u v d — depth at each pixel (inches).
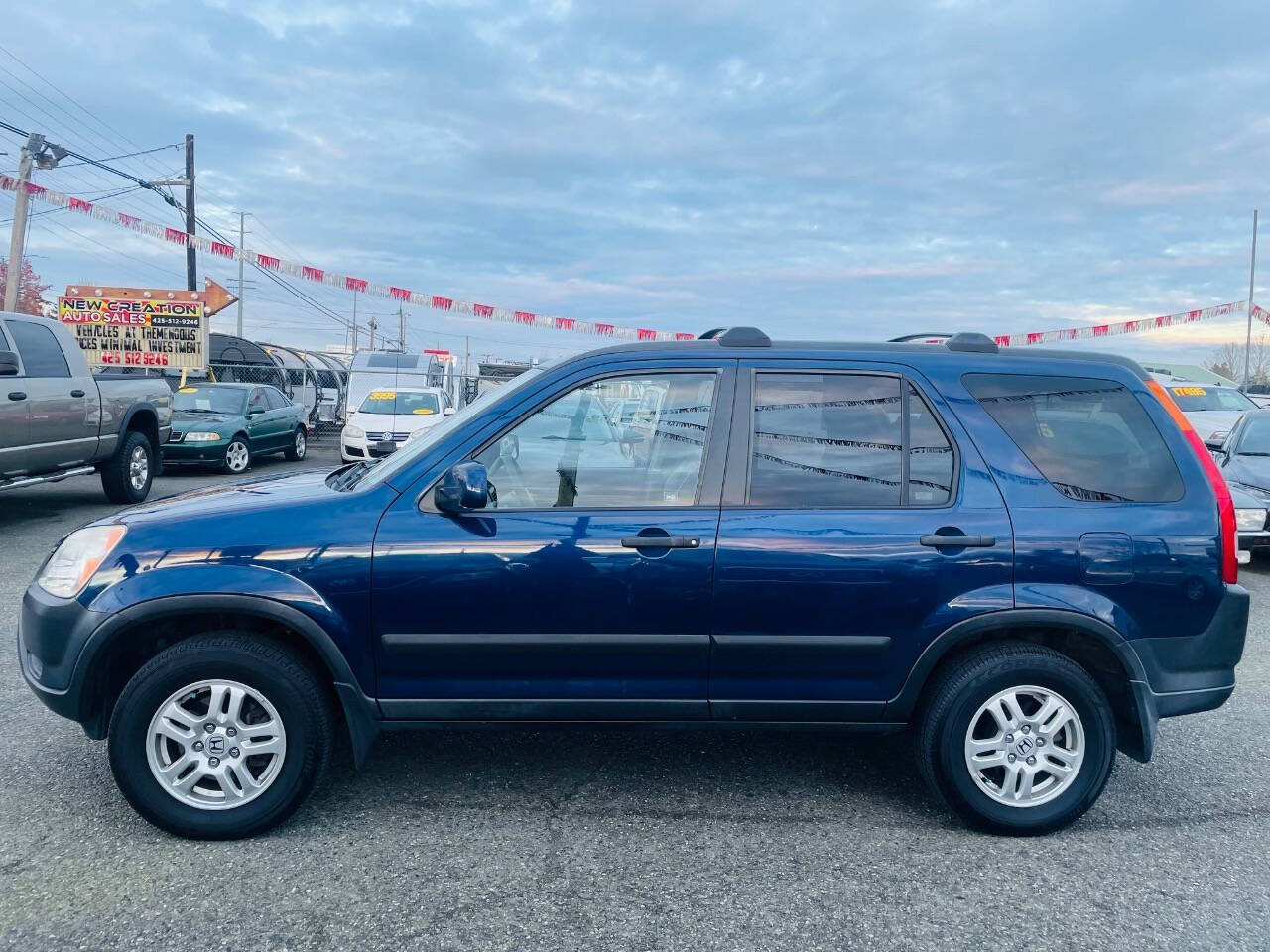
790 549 128.6
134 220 582.2
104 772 147.6
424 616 127.4
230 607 124.2
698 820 136.7
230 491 145.9
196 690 125.5
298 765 127.0
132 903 111.3
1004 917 113.0
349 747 161.0
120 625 123.5
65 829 129.3
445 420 152.0
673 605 128.4
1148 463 136.4
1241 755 167.6
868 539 129.1
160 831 129.2
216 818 125.9
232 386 654.5
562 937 106.7
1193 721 185.2
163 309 791.1
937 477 133.8
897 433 135.3
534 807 139.6
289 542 126.6
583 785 147.9
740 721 133.6
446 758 157.6
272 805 126.5
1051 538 130.5
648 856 125.9
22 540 335.0
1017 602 129.4
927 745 133.6
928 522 130.8
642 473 133.7
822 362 138.1
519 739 166.7
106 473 420.8
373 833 130.3
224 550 126.1
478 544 127.4
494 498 132.3
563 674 130.6
